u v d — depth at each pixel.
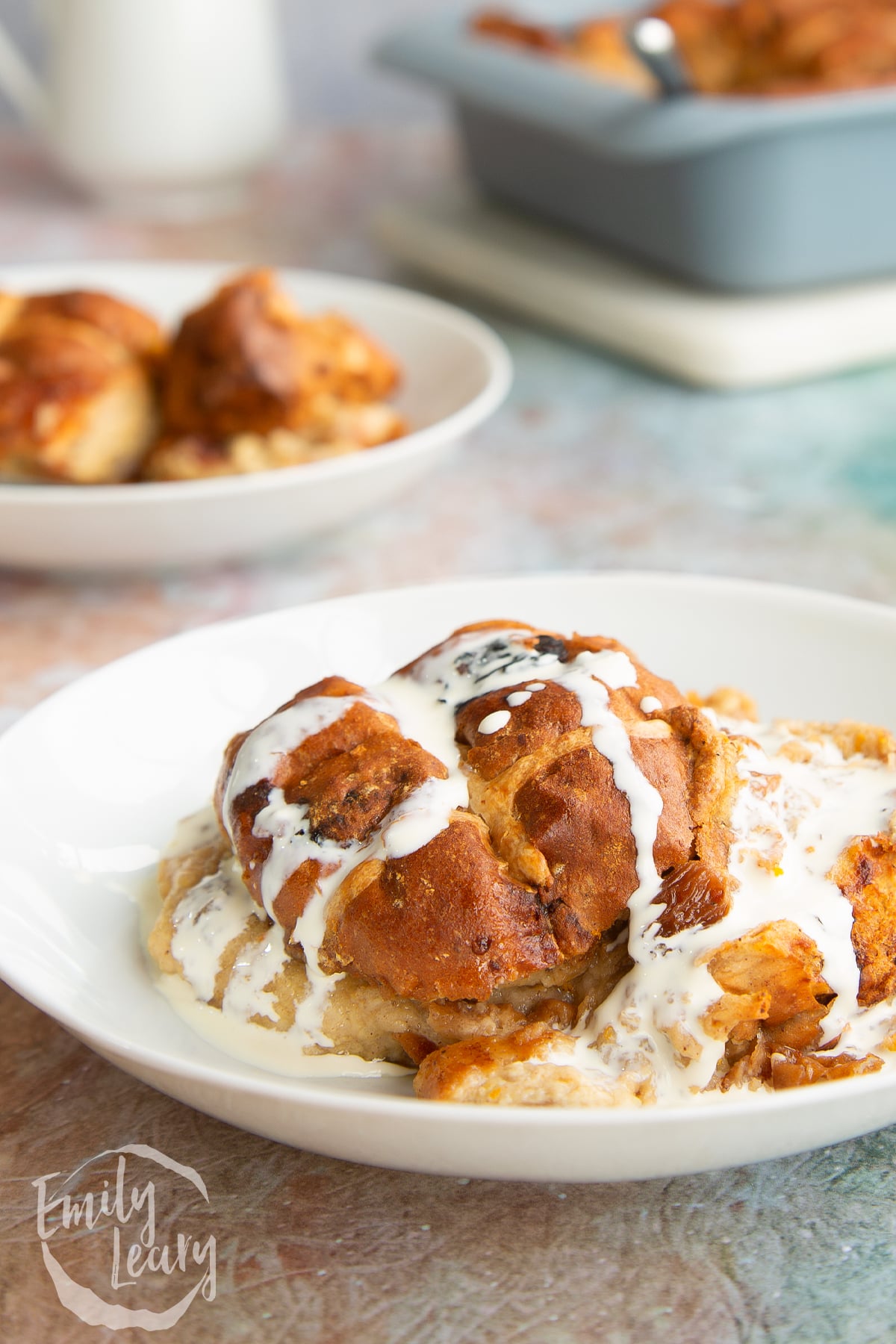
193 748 0.66
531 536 0.81
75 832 0.64
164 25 1.05
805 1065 0.53
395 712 0.61
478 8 1.10
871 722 0.66
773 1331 0.48
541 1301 0.49
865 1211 0.52
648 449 0.87
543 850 0.55
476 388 0.83
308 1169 0.55
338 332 0.83
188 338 0.81
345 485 0.76
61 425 0.79
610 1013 0.54
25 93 1.08
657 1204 0.53
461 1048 0.53
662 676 0.68
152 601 0.78
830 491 0.84
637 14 1.08
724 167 0.90
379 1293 0.50
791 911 0.55
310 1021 0.56
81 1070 0.61
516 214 1.05
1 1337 0.49
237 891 0.60
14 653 0.75
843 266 0.93
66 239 1.07
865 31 1.01
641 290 0.95
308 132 1.24
